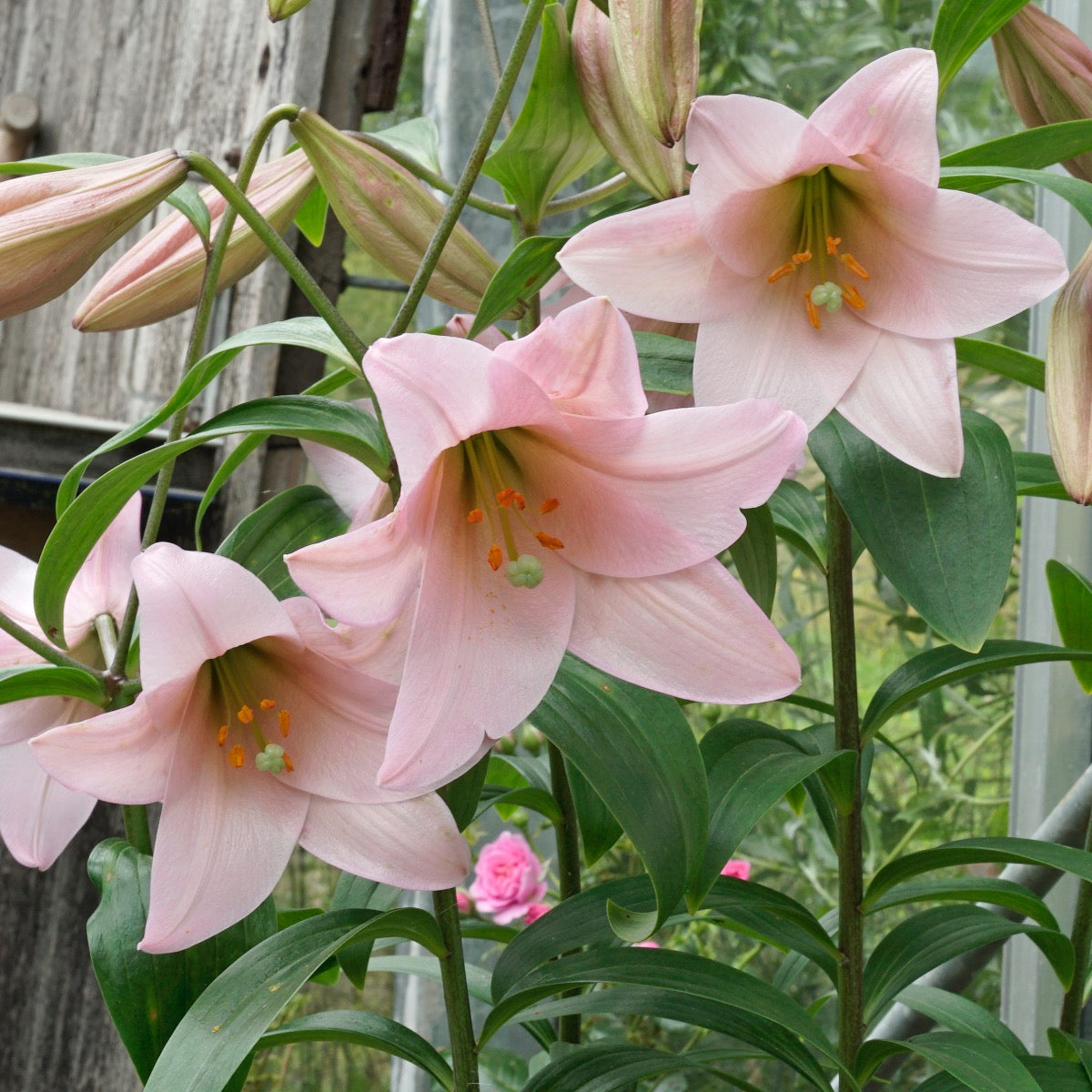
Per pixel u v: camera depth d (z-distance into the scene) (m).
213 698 0.92
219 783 0.91
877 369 0.92
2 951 1.43
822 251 0.93
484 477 0.92
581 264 0.90
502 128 1.72
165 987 0.93
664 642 0.88
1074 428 0.91
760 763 0.97
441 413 0.83
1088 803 1.15
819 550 1.04
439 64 1.79
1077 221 1.43
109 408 1.60
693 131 0.89
